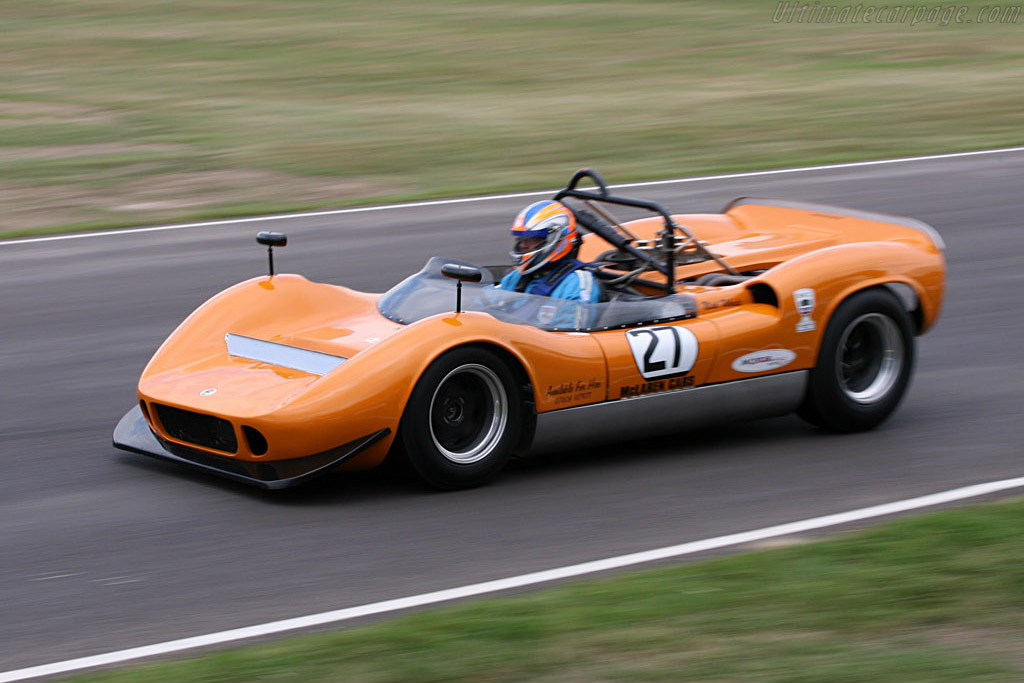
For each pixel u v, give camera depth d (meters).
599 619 14.84
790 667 13.64
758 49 85.69
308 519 19.06
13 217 44.88
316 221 43.91
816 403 23.34
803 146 57.47
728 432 24.09
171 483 20.75
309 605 16.05
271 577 16.95
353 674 13.52
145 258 38.97
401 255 39.12
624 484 20.83
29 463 22.00
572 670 13.64
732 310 23.08
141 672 13.77
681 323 22.44
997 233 41.97
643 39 89.00
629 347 21.47
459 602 16.08
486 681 13.40
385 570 17.16
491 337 20.00
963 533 17.53
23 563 17.53
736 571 16.31
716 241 28.81
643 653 14.01
